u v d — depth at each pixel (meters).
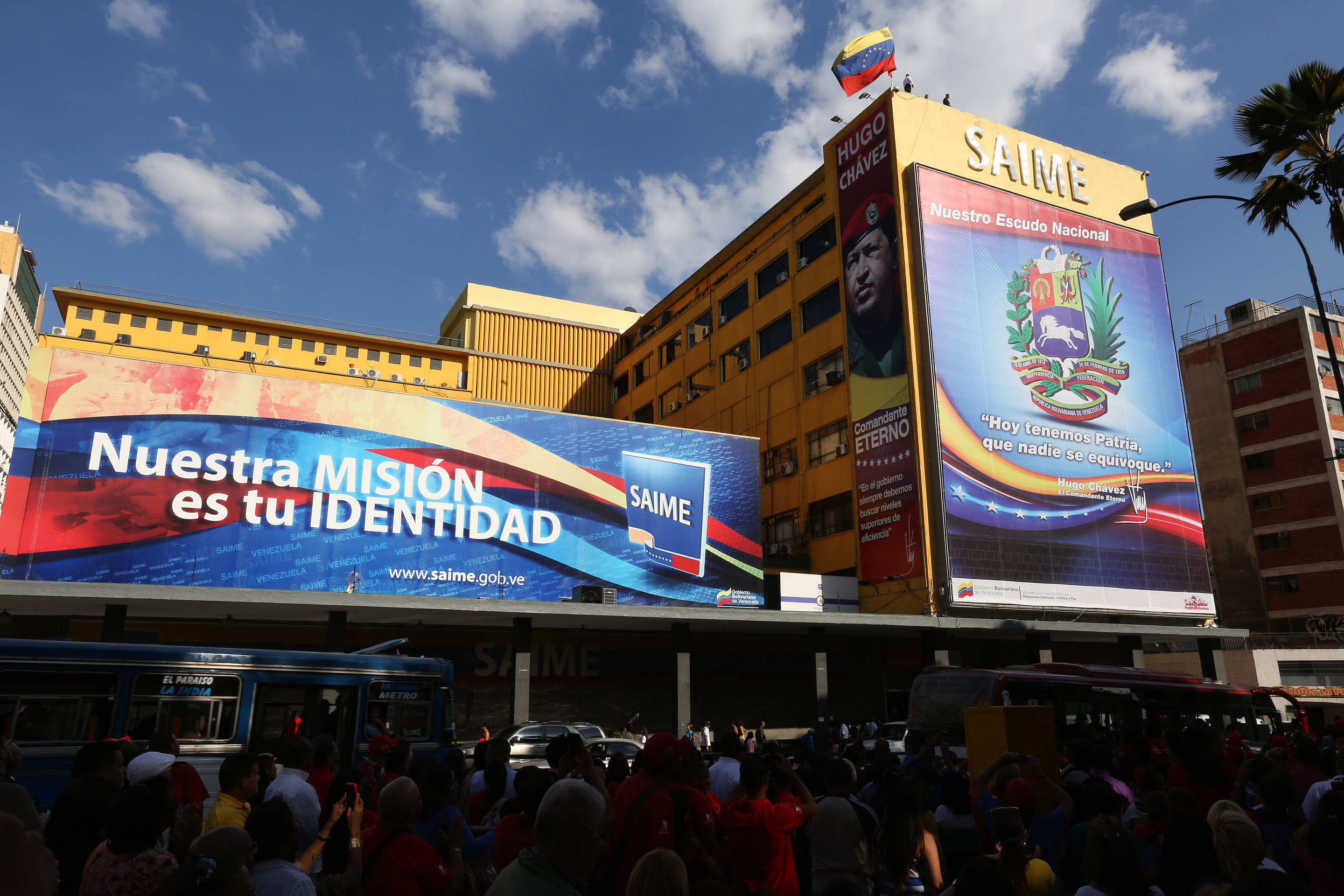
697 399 53.56
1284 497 57.62
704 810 5.90
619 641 36.50
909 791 6.49
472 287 64.94
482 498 34.44
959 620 35.38
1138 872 4.96
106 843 4.73
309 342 62.16
